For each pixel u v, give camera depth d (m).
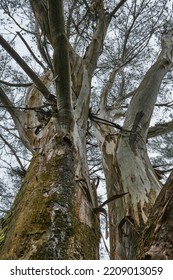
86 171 3.00
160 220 1.83
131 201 3.36
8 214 2.64
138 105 4.33
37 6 4.38
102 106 6.33
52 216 2.17
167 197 1.88
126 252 2.99
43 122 3.83
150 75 4.71
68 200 2.39
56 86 3.23
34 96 4.95
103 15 5.89
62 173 2.68
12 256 1.92
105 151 4.30
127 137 4.02
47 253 1.87
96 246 2.24
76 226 2.20
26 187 2.70
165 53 5.14
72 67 4.28
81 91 3.99
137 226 3.01
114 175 3.80
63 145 3.04
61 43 3.14
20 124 4.55
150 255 1.73
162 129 5.78
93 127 5.39
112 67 8.27
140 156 3.82
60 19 3.15
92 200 2.74
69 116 3.29
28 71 3.45
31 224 2.12
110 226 3.50
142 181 3.53
